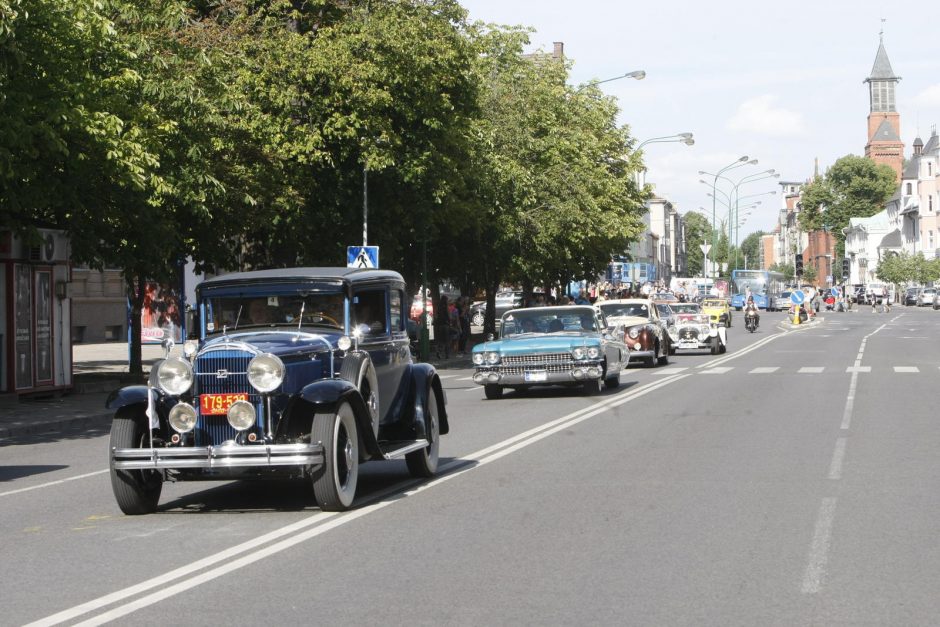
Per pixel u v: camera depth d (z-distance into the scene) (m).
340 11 34.06
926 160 151.62
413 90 33.81
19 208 22.69
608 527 9.78
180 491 12.92
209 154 27.58
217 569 8.34
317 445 10.52
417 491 12.12
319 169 33.22
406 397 13.02
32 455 17.33
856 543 8.98
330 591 7.58
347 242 36.03
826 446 15.40
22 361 25.36
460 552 8.82
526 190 47.28
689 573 7.99
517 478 12.89
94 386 28.19
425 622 6.75
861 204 185.88
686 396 24.39
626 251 65.88
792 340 55.19
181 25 29.36
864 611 6.91
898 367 34.19
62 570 8.45
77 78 22.41
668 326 45.56
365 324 12.23
